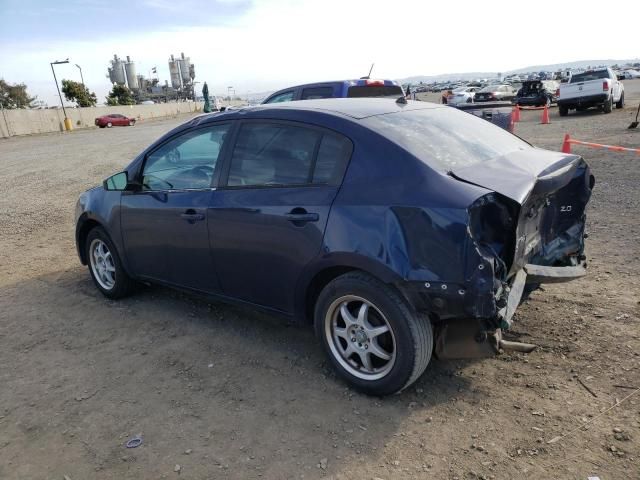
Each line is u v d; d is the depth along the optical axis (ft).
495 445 8.96
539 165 11.00
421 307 9.31
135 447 9.48
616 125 53.83
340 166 10.48
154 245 14.15
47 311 15.93
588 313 13.24
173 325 14.40
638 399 9.83
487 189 9.22
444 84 338.34
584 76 71.26
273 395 10.85
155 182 14.23
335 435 9.50
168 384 11.50
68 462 9.20
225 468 8.84
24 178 46.57
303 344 12.95
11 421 10.46
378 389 10.31
